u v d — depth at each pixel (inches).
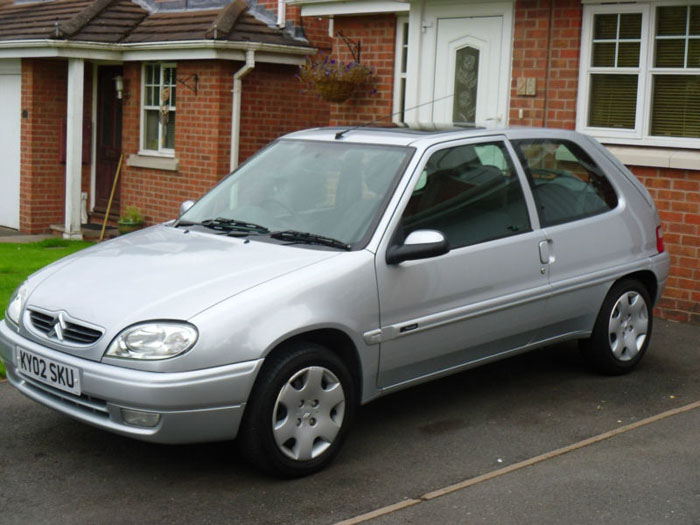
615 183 257.8
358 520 167.2
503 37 379.6
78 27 536.4
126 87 571.2
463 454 201.8
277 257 194.2
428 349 207.6
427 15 406.9
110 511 171.8
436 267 205.9
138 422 171.5
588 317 247.9
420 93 412.5
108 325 176.2
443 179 214.1
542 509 171.9
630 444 206.2
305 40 530.3
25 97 577.3
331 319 186.1
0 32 582.6
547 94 364.2
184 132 534.0
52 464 194.2
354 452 202.5
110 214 602.5
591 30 349.4
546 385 252.4
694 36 326.6
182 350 170.1
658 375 263.1
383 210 202.2
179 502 175.8
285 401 181.3
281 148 238.1
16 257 452.1
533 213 230.4
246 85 520.7
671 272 332.5
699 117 327.6
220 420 174.2
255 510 172.4
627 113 344.2
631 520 167.5
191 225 225.5
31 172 577.6
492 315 218.8
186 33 517.3
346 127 239.8
